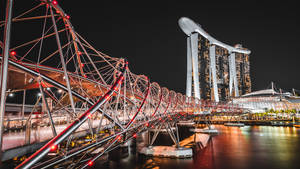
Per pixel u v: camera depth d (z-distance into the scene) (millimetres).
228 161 48250
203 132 106438
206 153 56719
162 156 51500
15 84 26125
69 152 16344
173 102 53625
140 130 32219
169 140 81688
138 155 53250
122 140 27719
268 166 43969
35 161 11133
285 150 59125
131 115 55406
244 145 68438
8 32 11031
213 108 110125
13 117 42406
